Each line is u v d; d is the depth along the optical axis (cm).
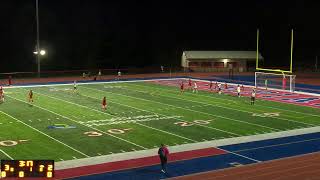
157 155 2055
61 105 3381
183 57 6819
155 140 2333
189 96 3938
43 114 3012
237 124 2742
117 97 3841
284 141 2331
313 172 1797
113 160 1970
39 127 2608
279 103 3578
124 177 1745
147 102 3566
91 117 2920
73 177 1736
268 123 2780
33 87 4597
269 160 1977
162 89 4438
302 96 4000
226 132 2527
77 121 2789
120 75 5853
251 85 4862
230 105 3456
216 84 4647
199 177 1741
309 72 6725
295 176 1745
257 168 1855
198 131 2544
